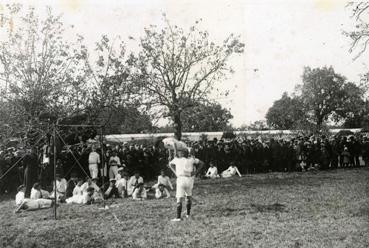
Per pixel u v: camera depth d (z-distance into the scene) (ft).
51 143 61.62
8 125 65.10
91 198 50.85
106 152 69.26
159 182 56.80
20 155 62.13
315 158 88.94
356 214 37.88
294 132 184.24
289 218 36.88
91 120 72.69
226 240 29.68
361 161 109.50
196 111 81.56
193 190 60.13
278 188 58.75
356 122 275.18
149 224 36.37
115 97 76.64
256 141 91.91
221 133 160.66
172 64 80.33
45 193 52.65
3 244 31.63
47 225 37.91
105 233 33.58
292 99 289.74
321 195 50.39
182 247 28.35
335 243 28.07
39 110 67.15
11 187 64.95
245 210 41.65
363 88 76.69
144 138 126.00
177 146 44.39
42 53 73.46
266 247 27.63
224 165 83.56
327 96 283.18
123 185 56.65
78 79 75.31
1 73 69.21
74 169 66.08
